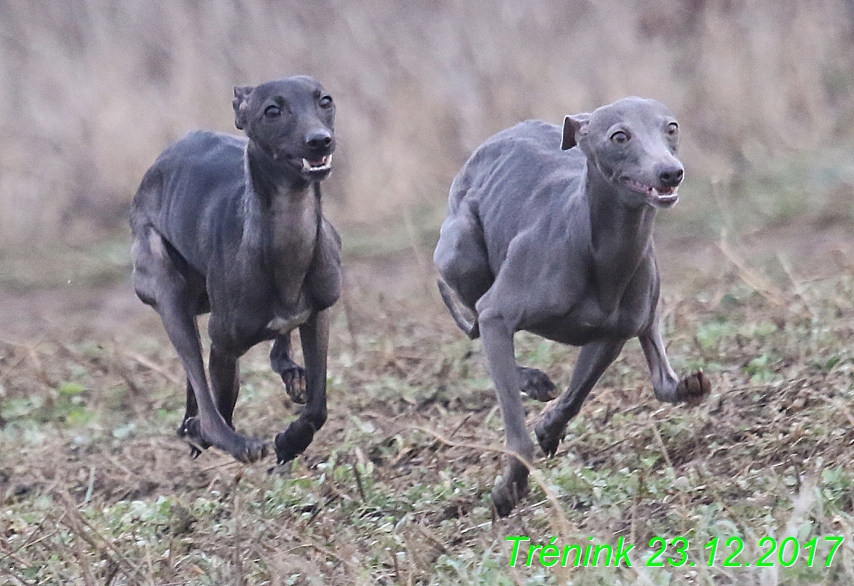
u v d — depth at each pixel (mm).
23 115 56312
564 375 30562
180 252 25609
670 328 32594
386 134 54906
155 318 43000
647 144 20078
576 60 57625
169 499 24719
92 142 55344
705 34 58344
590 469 23906
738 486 21797
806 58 56000
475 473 24422
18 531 24234
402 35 58188
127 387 34250
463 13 59406
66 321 43375
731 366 28969
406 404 30406
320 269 24312
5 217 53531
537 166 23188
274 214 23438
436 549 20859
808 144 53031
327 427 29078
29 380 35688
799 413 24562
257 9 58844
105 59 57312
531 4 59250
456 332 35562
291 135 22812
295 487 24484
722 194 47938
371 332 37125
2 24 58938
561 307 21438
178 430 27234
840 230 42656
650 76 56219
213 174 25141
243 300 23938
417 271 45031
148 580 20703
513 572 18641
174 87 56406
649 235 21078
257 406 31141
